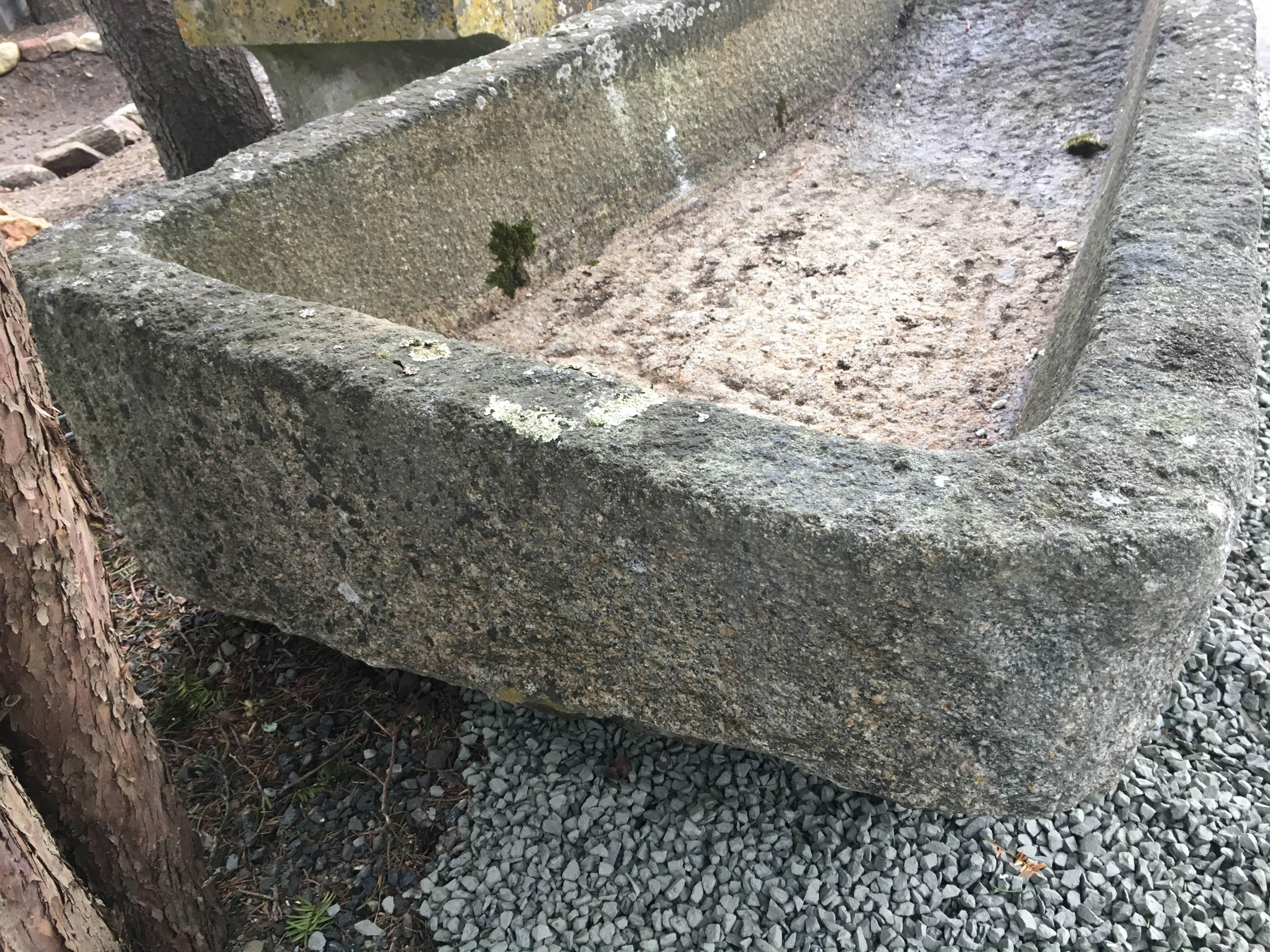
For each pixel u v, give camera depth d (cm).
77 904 126
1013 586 103
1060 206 281
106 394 161
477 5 275
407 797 177
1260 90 407
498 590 141
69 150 612
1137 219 158
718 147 309
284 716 195
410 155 227
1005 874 153
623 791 171
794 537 108
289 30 296
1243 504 111
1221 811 161
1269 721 180
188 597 183
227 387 146
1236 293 138
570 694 147
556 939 152
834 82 353
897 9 381
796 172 319
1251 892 150
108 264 169
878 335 239
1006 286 250
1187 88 202
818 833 158
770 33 319
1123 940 144
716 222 294
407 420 131
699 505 112
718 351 240
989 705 114
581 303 261
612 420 124
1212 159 172
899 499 108
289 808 177
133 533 179
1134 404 119
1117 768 123
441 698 194
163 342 149
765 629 119
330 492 147
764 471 114
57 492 118
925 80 362
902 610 108
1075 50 352
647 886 157
